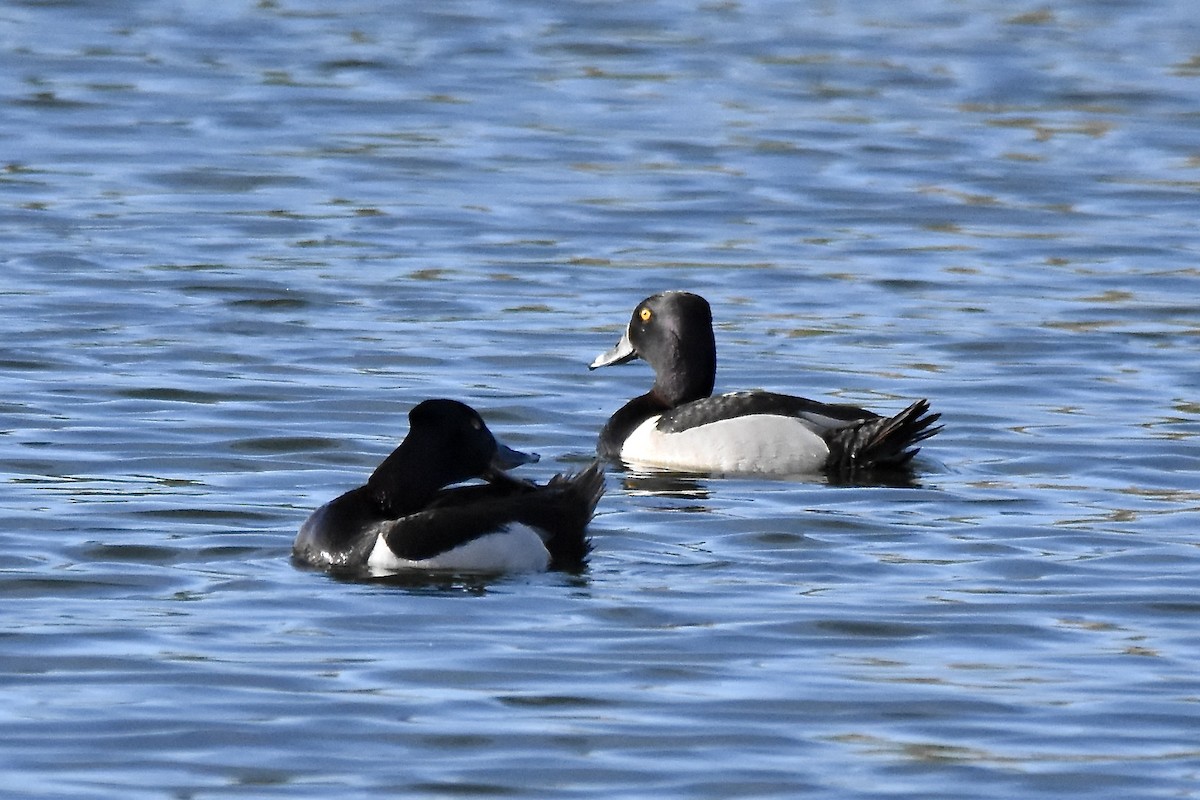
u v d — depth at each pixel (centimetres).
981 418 1745
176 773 934
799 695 1048
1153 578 1270
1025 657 1116
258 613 1177
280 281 2253
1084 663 1105
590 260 2416
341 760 952
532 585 1247
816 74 3647
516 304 2194
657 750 970
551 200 2731
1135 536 1375
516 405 1789
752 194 2794
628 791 922
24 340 1956
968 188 2841
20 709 1009
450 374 1886
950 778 939
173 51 3734
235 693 1036
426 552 1270
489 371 1906
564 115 3306
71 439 1602
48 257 2341
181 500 1435
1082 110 3384
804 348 2020
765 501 1485
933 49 3872
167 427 1650
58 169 2850
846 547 1346
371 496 1323
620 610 1194
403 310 2148
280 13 4134
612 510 1455
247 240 2470
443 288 2253
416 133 3153
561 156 3014
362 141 3091
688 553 1331
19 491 1445
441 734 985
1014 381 1886
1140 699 1046
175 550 1312
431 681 1059
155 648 1106
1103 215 2688
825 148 3080
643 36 3984
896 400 1817
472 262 2389
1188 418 1744
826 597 1223
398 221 2591
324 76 3566
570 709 1022
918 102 3422
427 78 3572
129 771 936
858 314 2169
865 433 1579
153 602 1198
